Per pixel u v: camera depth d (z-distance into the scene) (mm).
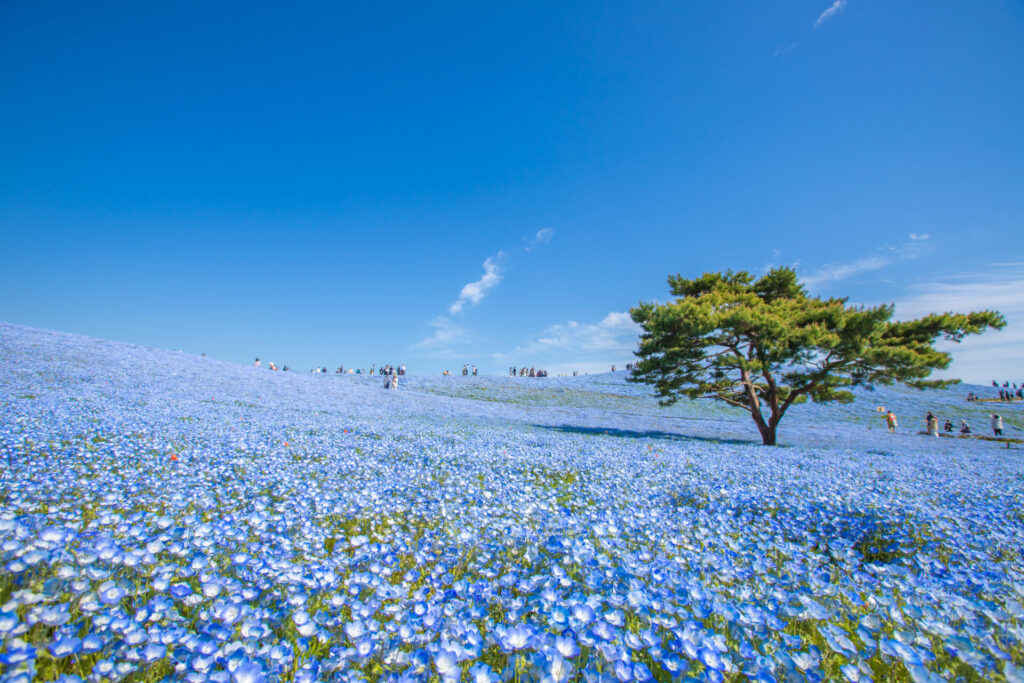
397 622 2955
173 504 5562
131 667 2256
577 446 15859
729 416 40688
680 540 5141
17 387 18719
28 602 2527
